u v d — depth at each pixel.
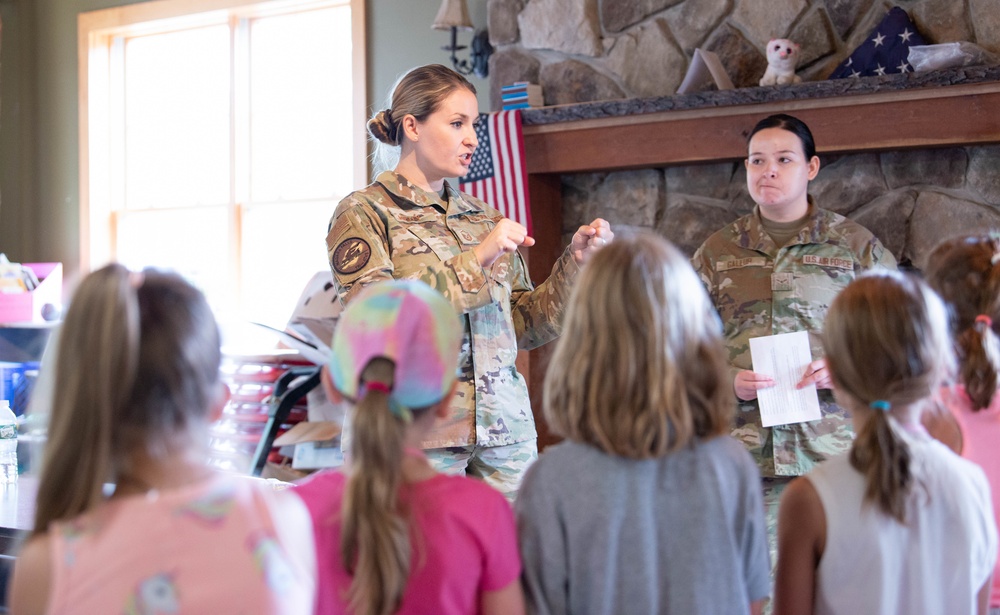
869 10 3.42
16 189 5.25
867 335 1.26
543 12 3.87
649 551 1.17
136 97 5.13
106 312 0.99
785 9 3.52
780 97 3.22
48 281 3.85
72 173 5.14
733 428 2.44
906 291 1.29
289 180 4.80
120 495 1.03
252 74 4.85
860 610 1.24
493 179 3.64
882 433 1.23
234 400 4.04
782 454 2.37
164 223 5.07
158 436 1.02
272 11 4.75
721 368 1.23
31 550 1.01
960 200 3.25
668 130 3.43
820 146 3.21
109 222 5.17
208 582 0.99
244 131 4.85
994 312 1.48
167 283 1.06
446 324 1.19
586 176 3.82
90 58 5.07
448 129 2.00
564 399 1.21
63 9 5.14
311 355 3.60
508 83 3.95
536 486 1.22
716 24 3.63
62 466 0.99
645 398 1.16
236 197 4.86
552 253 3.78
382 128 2.07
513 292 2.18
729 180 3.59
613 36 3.78
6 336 3.58
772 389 2.34
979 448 1.48
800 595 1.28
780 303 2.46
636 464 1.18
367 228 1.94
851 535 1.23
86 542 0.99
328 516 1.17
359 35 4.46
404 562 1.07
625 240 1.25
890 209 3.34
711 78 3.50
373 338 1.13
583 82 3.81
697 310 1.21
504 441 1.95
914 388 1.26
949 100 3.04
